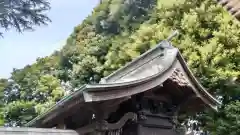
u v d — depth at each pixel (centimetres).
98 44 2027
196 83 806
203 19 1502
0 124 1661
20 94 1975
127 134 752
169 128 823
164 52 806
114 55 1831
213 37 1491
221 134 1364
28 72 2064
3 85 1989
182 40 1472
